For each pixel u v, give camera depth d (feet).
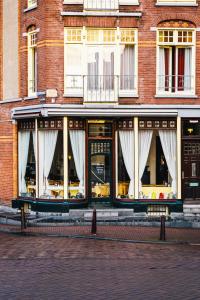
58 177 78.18
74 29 77.66
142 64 77.71
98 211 76.74
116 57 77.82
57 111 76.33
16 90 83.82
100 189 79.77
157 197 78.07
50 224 70.69
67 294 34.73
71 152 78.23
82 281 38.52
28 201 80.89
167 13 77.61
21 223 67.10
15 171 84.07
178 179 77.61
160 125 77.82
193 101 77.92
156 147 78.48
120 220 72.84
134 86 78.13
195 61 77.92
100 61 77.92
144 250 52.85
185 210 78.07
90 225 71.10
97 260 46.98
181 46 78.33
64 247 54.49
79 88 77.66
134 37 78.07
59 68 77.15
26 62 81.61
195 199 78.74
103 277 39.86
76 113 76.48
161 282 38.22
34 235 64.03
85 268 43.29
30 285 37.32
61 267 43.73
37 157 79.10
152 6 77.66
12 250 52.60
